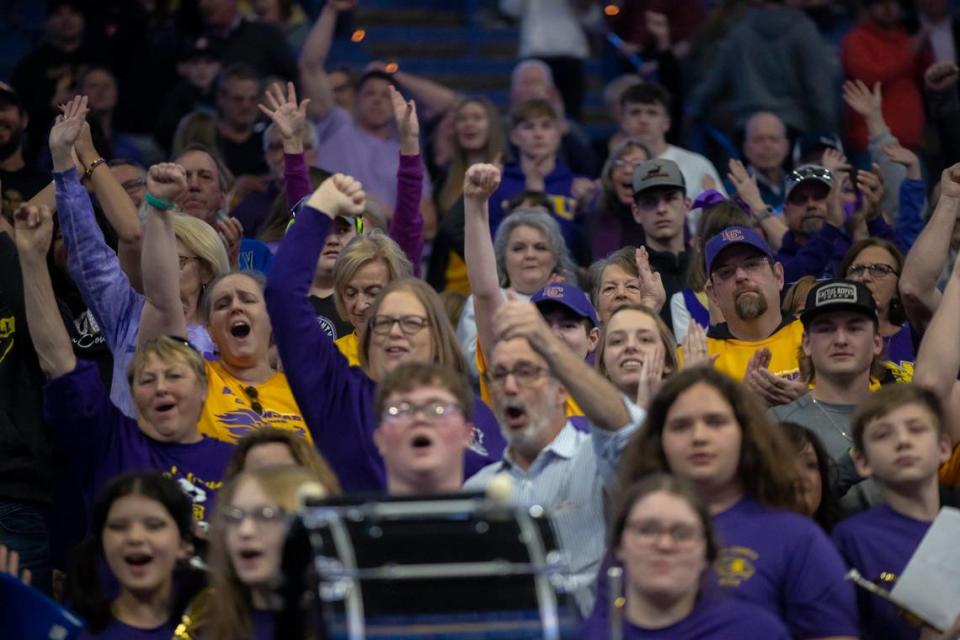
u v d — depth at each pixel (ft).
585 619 52.49
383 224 81.10
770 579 52.16
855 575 54.29
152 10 122.01
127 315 70.13
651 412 53.88
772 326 75.56
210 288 69.41
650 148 94.99
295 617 47.32
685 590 49.14
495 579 44.29
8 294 70.38
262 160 106.93
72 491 67.26
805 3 126.72
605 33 127.34
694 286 81.82
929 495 57.26
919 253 72.90
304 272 60.75
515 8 133.08
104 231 78.48
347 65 137.08
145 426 64.03
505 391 58.03
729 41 114.73
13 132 90.68
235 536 50.34
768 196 105.50
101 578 57.82
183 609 57.26
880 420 57.06
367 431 61.31
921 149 115.65
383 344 62.18
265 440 56.80
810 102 113.80
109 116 116.78
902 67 116.37
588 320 69.36
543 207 96.84
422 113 122.52
